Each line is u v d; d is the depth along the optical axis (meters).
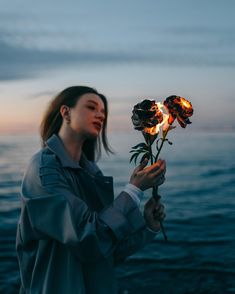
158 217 1.67
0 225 17.12
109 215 1.39
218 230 15.33
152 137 1.49
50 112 1.62
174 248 11.77
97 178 1.58
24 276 1.54
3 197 28.92
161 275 8.91
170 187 33.41
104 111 1.69
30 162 1.52
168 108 1.47
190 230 15.44
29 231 1.47
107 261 1.54
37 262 1.48
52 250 1.46
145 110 1.44
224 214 19.62
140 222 1.42
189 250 11.57
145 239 1.67
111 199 1.59
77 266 1.44
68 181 1.50
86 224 1.35
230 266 9.64
